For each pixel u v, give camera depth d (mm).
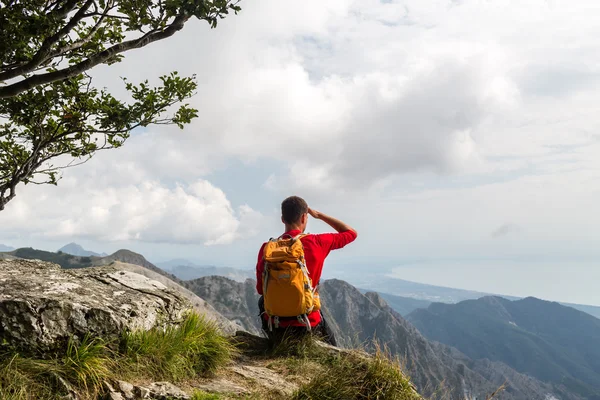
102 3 3297
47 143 4625
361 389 2625
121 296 2807
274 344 3260
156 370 2531
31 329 2297
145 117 4477
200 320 3064
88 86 4355
